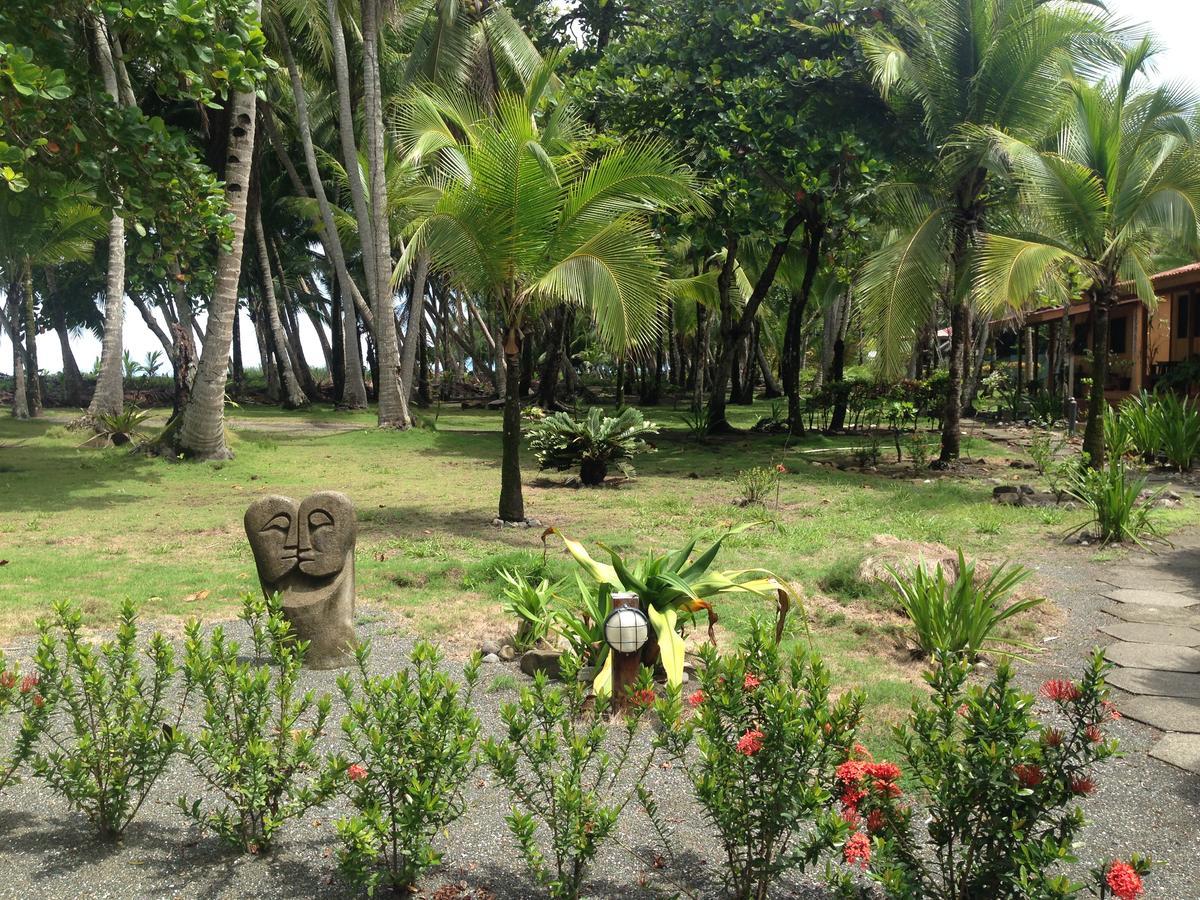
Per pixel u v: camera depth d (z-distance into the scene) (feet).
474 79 78.18
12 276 60.08
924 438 59.00
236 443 58.95
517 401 34.58
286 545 17.89
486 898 9.84
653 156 32.09
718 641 19.36
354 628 19.66
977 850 8.45
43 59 27.84
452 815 10.06
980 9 46.62
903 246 48.52
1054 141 50.16
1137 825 11.48
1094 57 46.91
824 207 56.90
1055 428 75.77
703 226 57.00
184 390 58.75
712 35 58.65
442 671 17.37
